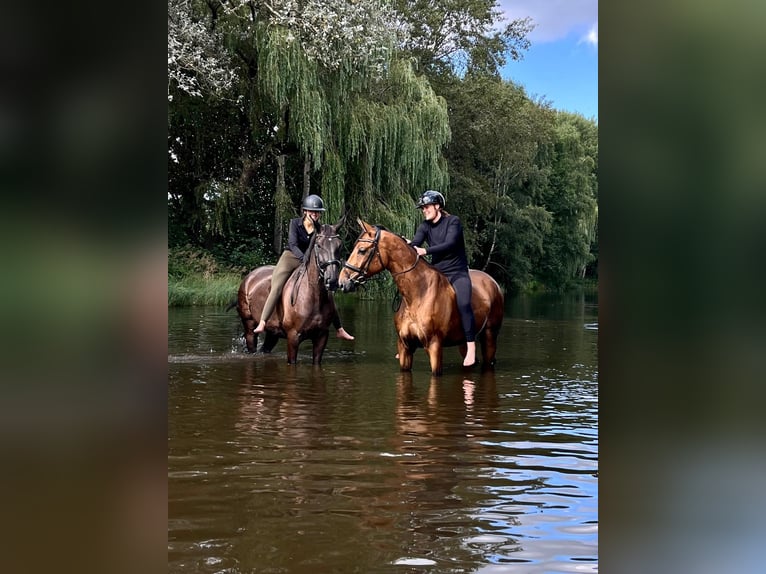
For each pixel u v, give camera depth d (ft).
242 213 82.58
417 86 72.95
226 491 10.36
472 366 25.90
